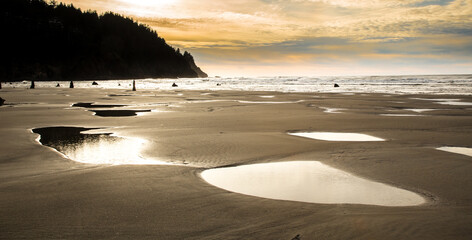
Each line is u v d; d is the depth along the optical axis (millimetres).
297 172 7680
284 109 22125
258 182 6965
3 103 24844
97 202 5406
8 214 4859
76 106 24047
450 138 11766
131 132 12992
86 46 174000
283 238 4164
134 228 4438
